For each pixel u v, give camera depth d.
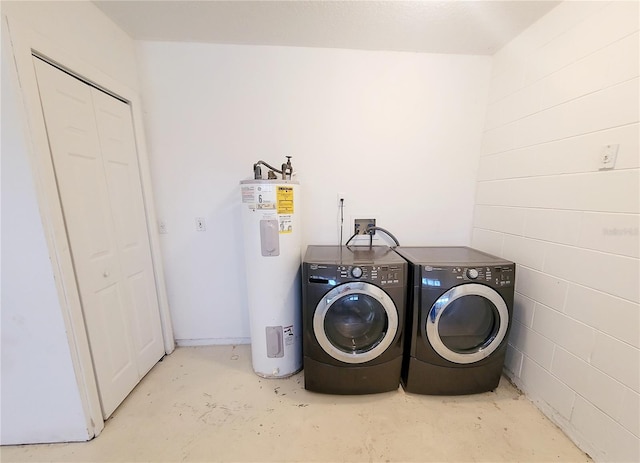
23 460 1.24
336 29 1.60
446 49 1.81
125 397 1.59
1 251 1.10
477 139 1.98
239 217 1.98
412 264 1.51
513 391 1.66
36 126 1.08
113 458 1.25
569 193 1.34
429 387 1.60
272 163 1.92
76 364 1.26
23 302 1.15
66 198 1.22
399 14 1.46
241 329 2.15
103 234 1.44
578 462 1.23
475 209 2.06
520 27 1.57
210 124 1.85
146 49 1.72
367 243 2.08
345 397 1.62
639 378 1.06
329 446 1.31
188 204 1.93
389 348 1.54
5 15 0.97
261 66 1.80
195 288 2.06
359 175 1.98
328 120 1.89
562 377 1.39
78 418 1.30
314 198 1.99
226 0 1.36
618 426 1.13
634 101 1.07
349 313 1.59
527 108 1.58
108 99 1.49
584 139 1.26
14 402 1.25
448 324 1.56
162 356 1.98
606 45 1.17
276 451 1.29
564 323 1.38
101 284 1.42
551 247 1.44
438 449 1.30
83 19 1.30
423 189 2.03
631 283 1.08
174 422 1.44
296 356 1.83
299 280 1.76
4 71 0.99
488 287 1.47
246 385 1.72
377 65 1.85
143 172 1.76
